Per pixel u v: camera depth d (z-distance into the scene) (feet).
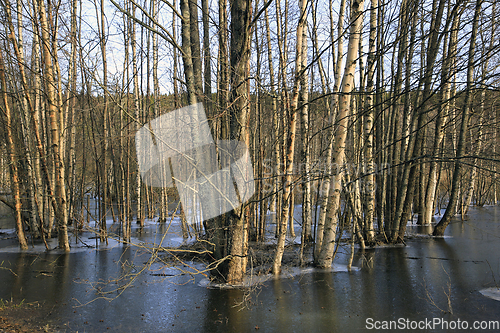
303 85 30.12
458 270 22.48
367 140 30.04
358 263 24.56
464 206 51.75
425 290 18.65
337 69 25.05
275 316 15.39
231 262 19.40
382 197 32.71
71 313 15.88
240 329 14.12
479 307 16.14
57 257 27.30
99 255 28.07
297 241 33.27
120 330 14.12
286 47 27.55
